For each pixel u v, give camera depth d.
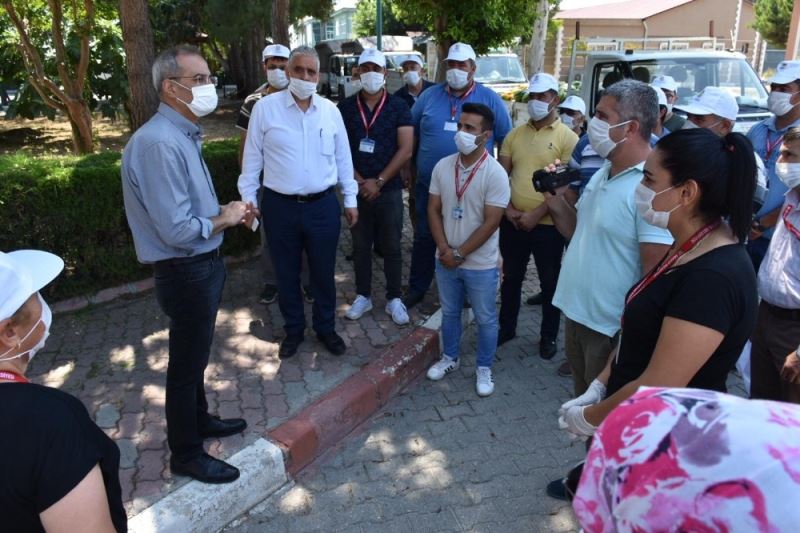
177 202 2.37
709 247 1.66
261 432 3.16
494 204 3.46
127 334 4.20
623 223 2.42
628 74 7.41
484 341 3.75
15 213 4.09
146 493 2.70
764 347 2.83
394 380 3.76
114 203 4.53
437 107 4.61
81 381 3.60
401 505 2.87
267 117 3.62
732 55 7.64
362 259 4.56
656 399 1.02
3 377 1.29
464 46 4.38
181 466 2.76
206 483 2.73
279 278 3.85
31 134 13.39
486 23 7.37
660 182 1.67
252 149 3.70
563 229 2.98
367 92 4.38
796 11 12.98
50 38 11.13
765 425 0.88
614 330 2.53
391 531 2.71
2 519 1.18
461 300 3.87
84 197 4.37
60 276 4.42
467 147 3.38
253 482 2.82
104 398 3.44
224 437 3.12
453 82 4.44
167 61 2.42
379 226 4.53
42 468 1.17
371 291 5.02
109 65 11.84
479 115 3.35
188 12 21.11
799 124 3.83
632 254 2.44
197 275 2.53
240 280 5.28
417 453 3.25
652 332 1.77
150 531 2.44
